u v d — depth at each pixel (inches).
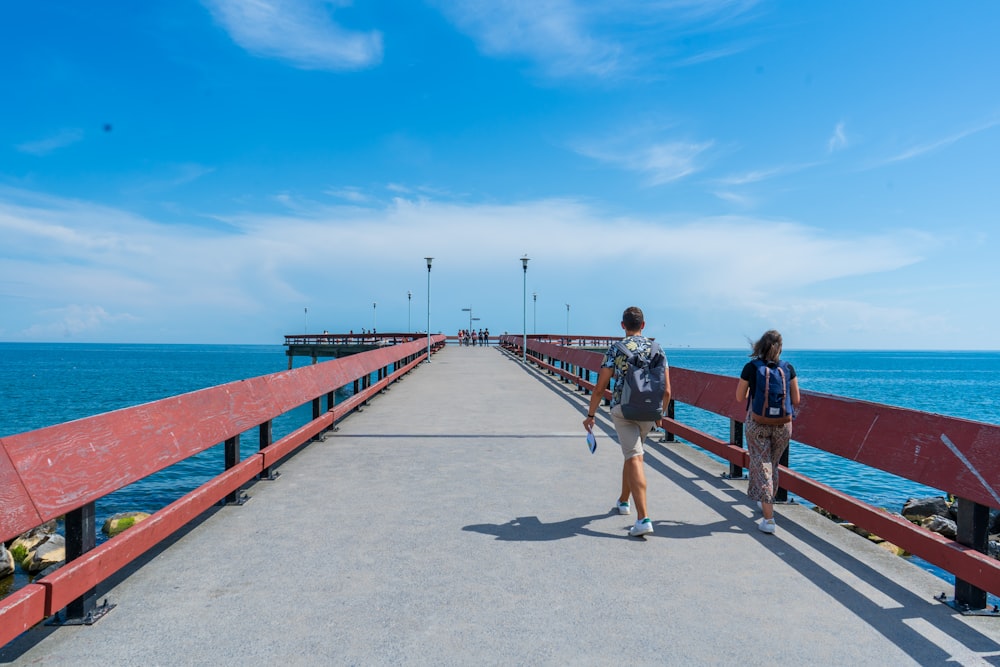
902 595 155.4
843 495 200.1
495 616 140.8
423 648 126.0
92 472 144.9
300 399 316.8
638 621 139.1
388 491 248.7
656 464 305.7
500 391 620.1
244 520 211.3
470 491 249.4
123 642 128.4
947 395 2306.8
